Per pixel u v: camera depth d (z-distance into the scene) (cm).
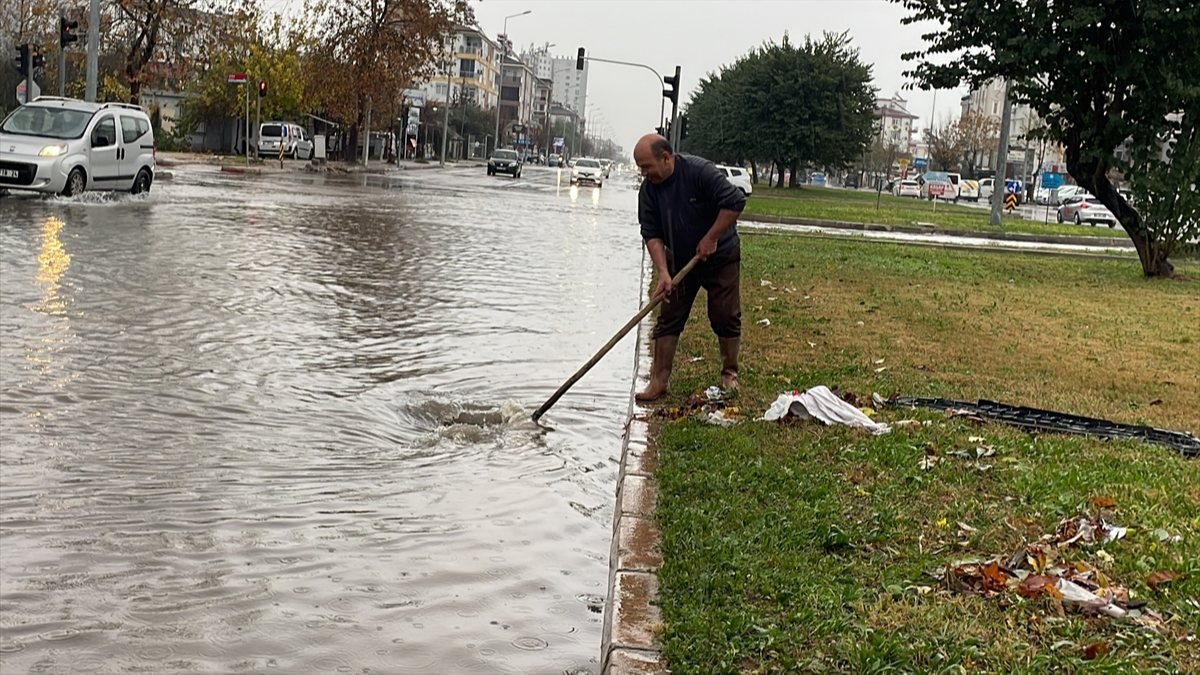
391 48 5562
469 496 568
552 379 863
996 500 512
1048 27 1952
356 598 430
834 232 2912
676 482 518
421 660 382
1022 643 351
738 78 8381
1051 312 1326
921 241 2714
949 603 384
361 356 898
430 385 816
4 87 5191
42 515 495
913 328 1105
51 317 948
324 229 1998
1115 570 422
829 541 442
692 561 417
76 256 1340
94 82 3047
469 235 2111
